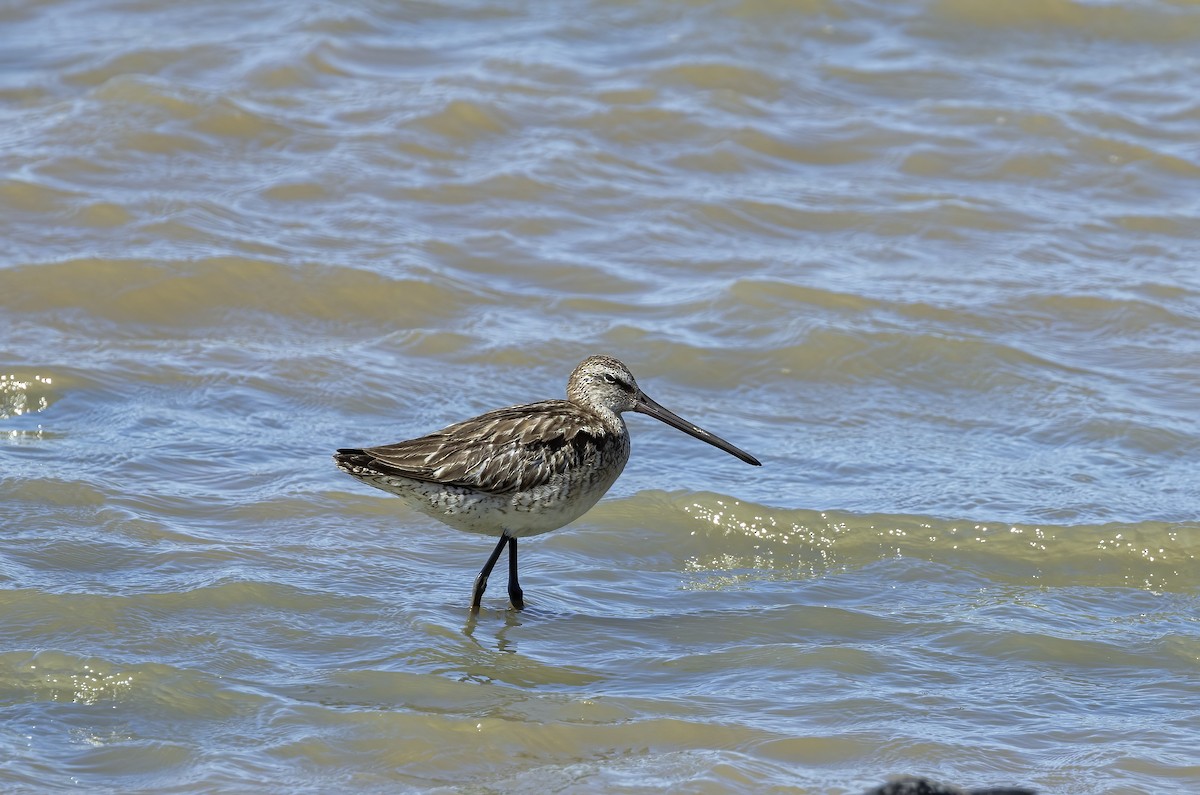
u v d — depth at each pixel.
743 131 21.75
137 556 12.20
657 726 10.06
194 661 10.73
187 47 23.45
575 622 11.73
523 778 9.44
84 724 9.89
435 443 11.51
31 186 19.17
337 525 13.13
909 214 20.00
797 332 17.00
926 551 13.08
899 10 25.66
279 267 17.80
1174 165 21.36
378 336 17.02
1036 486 14.16
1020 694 10.64
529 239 19.11
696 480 14.27
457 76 22.77
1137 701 10.59
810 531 13.30
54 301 17.05
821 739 9.91
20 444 14.16
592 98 22.44
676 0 25.62
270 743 9.74
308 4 25.09
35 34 24.09
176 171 20.02
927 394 16.17
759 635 11.58
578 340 16.91
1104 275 18.62
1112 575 12.77
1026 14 25.50
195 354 16.28
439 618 11.64
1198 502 13.80
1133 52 24.88
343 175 20.08
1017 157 21.42
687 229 19.56
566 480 11.68
